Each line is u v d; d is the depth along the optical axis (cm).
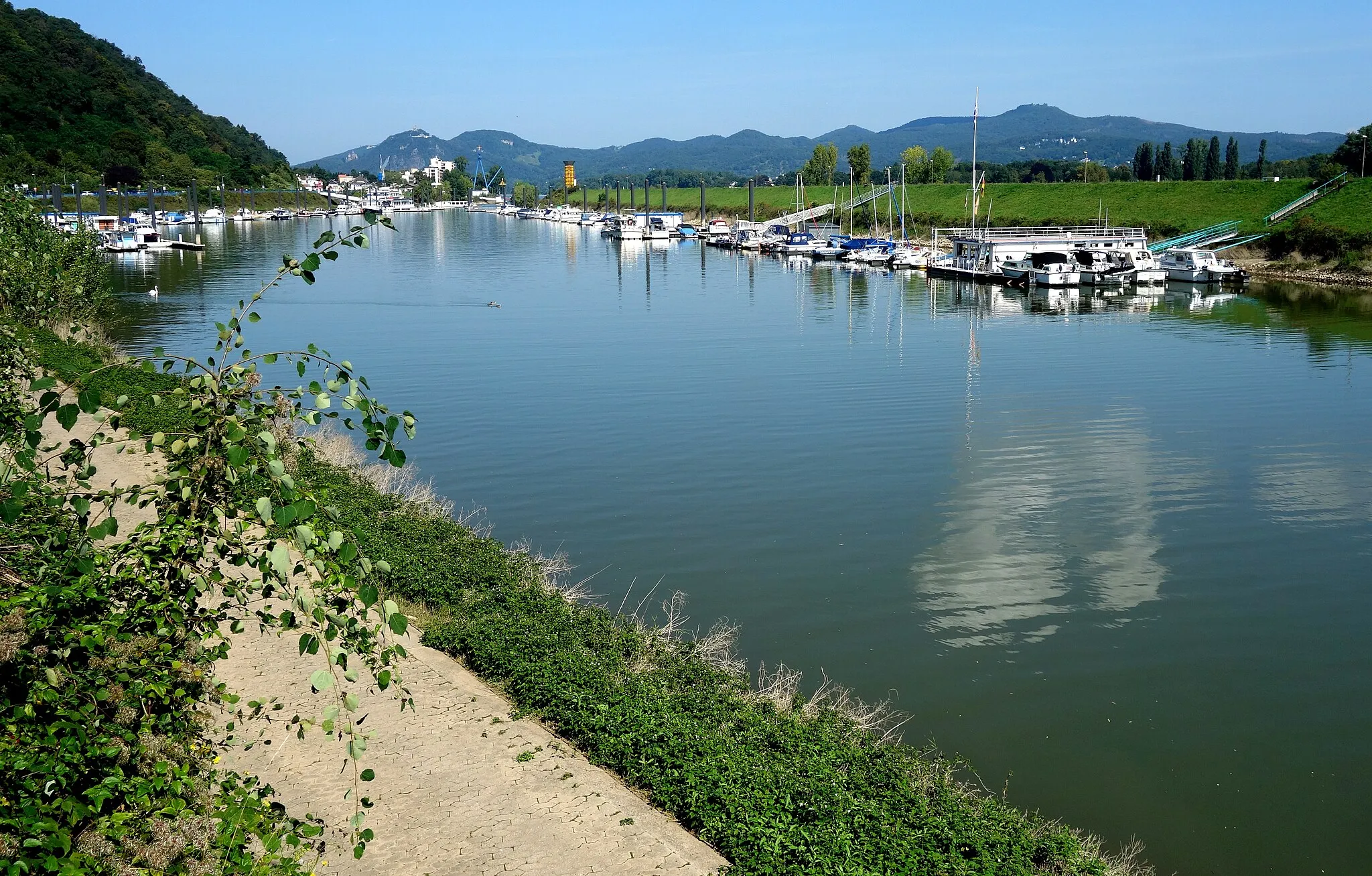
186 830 788
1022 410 3716
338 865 1045
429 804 1166
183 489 826
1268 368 4509
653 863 1090
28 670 775
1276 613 2069
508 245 13462
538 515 2625
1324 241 8444
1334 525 2539
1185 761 1559
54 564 828
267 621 851
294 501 694
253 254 11038
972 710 1694
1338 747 1603
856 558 2333
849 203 14112
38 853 680
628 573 2248
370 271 9588
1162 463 3053
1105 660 1870
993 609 2077
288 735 1276
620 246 13388
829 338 5441
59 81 17838
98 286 4409
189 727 901
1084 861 1205
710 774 1208
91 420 2692
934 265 9194
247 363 827
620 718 1339
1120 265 8131
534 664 1487
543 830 1135
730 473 2980
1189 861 1338
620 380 4319
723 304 7012
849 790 1249
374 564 746
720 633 1939
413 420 798
